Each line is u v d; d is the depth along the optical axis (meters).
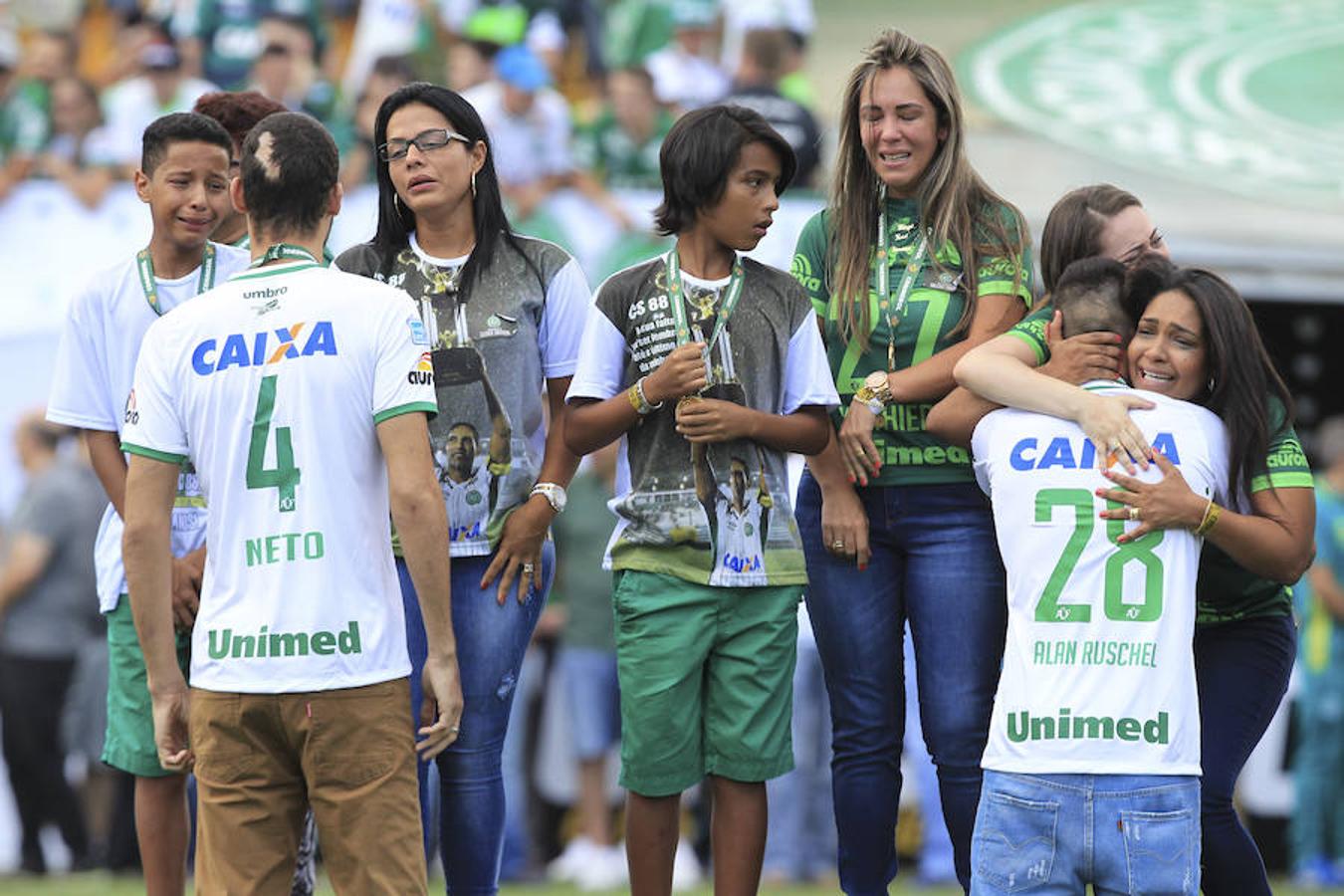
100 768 37.34
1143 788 16.64
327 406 16.58
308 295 16.78
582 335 19.31
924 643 19.53
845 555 19.64
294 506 16.53
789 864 34.66
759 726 19.00
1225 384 17.78
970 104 51.56
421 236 19.28
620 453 19.59
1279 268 38.66
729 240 18.75
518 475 19.16
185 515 19.62
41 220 36.59
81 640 35.84
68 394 19.73
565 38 42.88
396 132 18.83
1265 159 46.91
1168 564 17.03
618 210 37.91
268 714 16.56
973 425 18.53
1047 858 16.83
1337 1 60.59
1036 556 17.19
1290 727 39.28
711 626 18.92
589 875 34.81
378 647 16.62
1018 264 19.66
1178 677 16.86
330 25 44.44
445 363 18.94
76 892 31.66
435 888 32.38
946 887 34.25
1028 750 16.86
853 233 19.91
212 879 16.92
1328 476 38.09
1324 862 37.47
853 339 19.83
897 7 60.16
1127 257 19.34
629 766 19.02
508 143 37.62
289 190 17.02
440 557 16.73
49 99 38.72
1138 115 50.47
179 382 16.88
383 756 16.66
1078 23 58.84
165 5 42.75
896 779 19.81
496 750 19.28
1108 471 17.16
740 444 18.92
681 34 43.88
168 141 19.31
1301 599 37.69
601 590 35.16
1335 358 44.25
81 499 35.97
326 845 16.80
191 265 19.78
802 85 42.03
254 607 16.58
